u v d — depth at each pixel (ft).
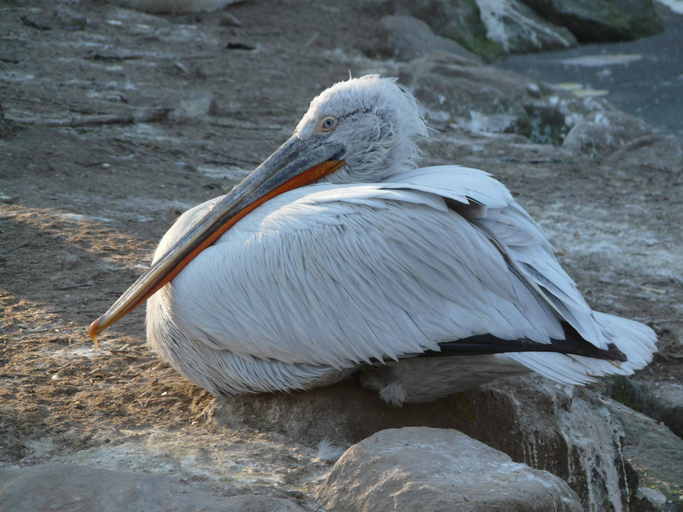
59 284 36.40
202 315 24.67
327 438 24.90
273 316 24.16
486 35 142.61
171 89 83.10
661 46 147.84
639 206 66.33
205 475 21.81
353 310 23.81
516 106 98.84
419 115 29.71
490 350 23.61
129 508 18.90
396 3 137.28
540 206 64.54
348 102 28.48
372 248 23.72
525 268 24.12
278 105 85.30
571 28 151.43
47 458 22.59
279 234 24.29
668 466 34.68
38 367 28.45
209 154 65.77
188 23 114.21
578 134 87.40
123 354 30.09
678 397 39.91
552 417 28.60
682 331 44.47
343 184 27.35
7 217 44.16
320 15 128.16
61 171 54.65
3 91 71.46
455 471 19.61
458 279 23.80
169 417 25.81
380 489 19.30
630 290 49.34
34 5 104.78
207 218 26.40
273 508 19.04
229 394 26.25
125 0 113.39
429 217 23.94
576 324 23.56
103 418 25.30
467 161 76.38
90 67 85.61
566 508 19.24
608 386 39.96
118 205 49.62
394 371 25.34
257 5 127.03
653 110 107.34
